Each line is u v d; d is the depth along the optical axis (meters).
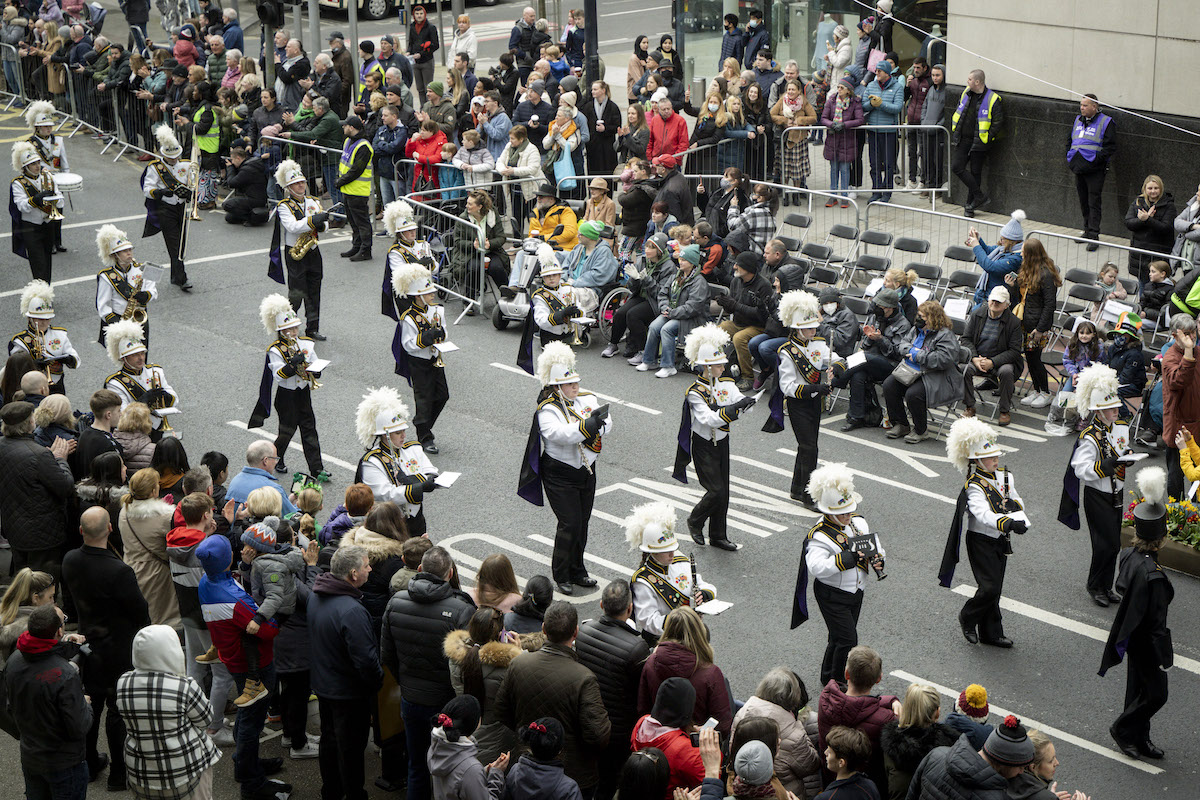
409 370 21.03
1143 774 13.75
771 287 23.80
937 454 21.45
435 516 19.42
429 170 30.58
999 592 15.83
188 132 35.91
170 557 13.73
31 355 20.47
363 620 12.23
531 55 38.69
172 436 15.95
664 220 25.95
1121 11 27.62
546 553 18.36
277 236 25.81
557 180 30.08
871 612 16.84
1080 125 27.58
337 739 12.52
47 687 11.40
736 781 9.86
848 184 31.56
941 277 26.31
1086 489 16.75
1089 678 15.42
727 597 17.23
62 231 32.62
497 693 11.58
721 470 18.16
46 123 30.27
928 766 10.45
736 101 30.81
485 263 27.23
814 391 19.08
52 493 15.92
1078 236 29.03
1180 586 17.42
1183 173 27.41
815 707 14.73
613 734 12.20
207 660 13.51
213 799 13.28
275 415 23.05
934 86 31.00
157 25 53.81
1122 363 21.19
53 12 46.53
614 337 25.47
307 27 52.72
